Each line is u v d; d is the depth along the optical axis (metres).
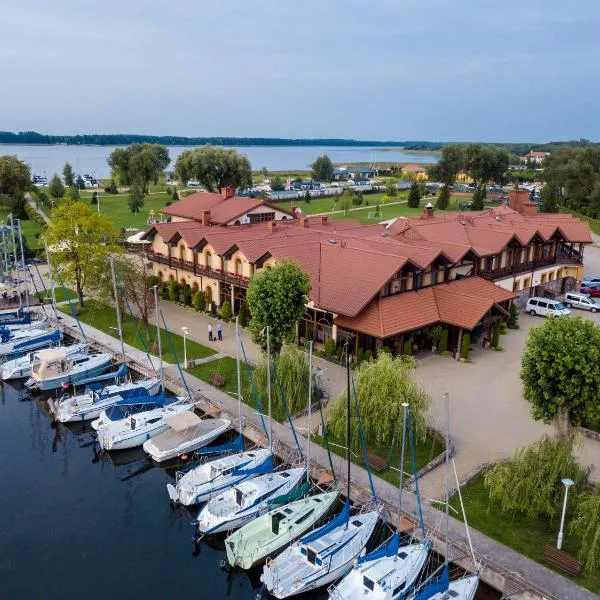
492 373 42.91
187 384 40.72
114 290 47.69
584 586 22.45
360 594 22.45
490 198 150.38
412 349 45.62
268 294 38.12
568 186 132.62
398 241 56.03
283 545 26.28
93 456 35.28
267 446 33.59
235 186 124.94
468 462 30.98
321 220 70.69
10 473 33.12
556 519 26.19
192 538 27.86
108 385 42.69
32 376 43.72
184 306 59.34
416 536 25.61
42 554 26.36
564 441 26.70
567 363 25.92
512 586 22.59
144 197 135.75
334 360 44.34
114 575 25.16
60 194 137.62
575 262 67.62
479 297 46.53
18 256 76.25
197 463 34.03
